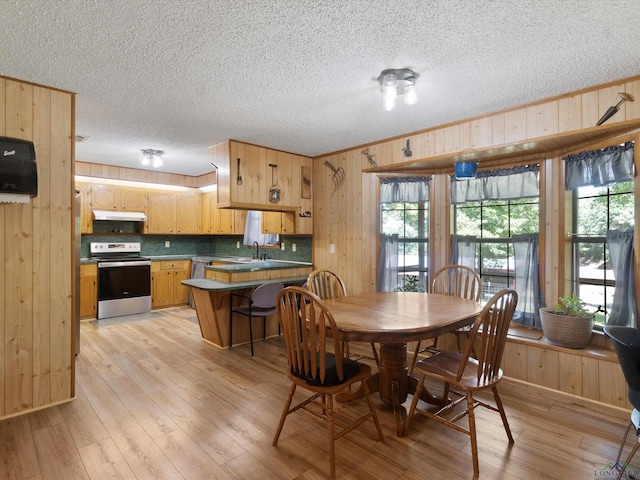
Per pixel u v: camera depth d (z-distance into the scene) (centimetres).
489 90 261
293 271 455
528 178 332
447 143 337
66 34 188
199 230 654
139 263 555
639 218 244
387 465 193
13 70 228
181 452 203
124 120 326
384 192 406
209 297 374
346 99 278
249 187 405
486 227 365
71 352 265
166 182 607
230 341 394
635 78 239
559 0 162
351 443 213
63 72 232
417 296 302
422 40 196
